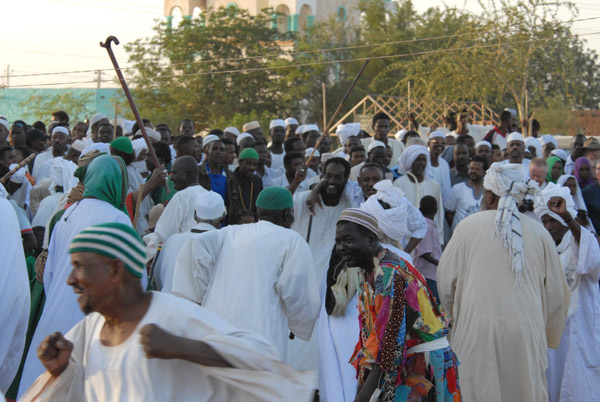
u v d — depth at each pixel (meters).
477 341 5.43
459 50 25.00
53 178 9.23
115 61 7.14
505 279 5.43
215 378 3.10
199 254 5.50
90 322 3.26
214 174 8.90
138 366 3.03
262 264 5.46
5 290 5.28
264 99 37.72
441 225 9.21
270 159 11.65
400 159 9.37
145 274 3.42
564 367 6.64
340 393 5.67
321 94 39.44
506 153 12.29
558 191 6.65
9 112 41.09
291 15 43.44
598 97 46.44
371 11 43.81
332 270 5.94
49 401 3.18
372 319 4.56
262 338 3.17
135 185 8.53
